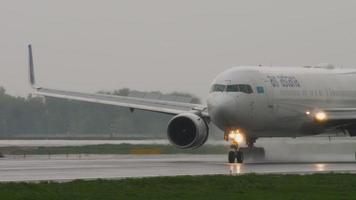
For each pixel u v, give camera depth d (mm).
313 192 128625
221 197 121625
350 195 124688
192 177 148000
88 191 127000
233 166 194875
